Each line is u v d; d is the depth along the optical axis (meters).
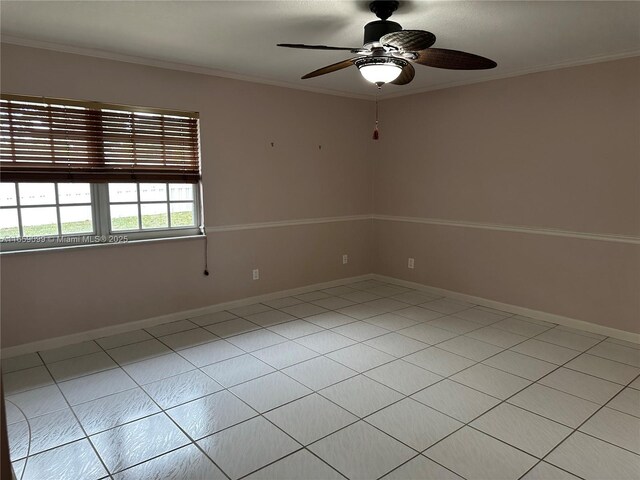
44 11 2.59
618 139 3.52
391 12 2.51
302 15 2.66
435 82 4.53
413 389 2.79
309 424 2.41
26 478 1.98
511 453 2.16
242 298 4.54
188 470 2.04
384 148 5.36
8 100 3.11
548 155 3.93
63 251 3.41
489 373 3.01
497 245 4.38
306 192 4.91
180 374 3.00
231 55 3.55
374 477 2.00
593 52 3.46
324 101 4.93
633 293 3.54
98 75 3.44
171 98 3.82
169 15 2.66
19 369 3.06
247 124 4.34
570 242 3.87
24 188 3.27
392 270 5.46
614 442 2.25
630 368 3.08
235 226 4.38
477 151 4.44
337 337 3.66
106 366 3.11
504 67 3.94
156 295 3.94
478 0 2.42
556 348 3.44
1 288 3.18
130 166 3.70
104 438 2.28
